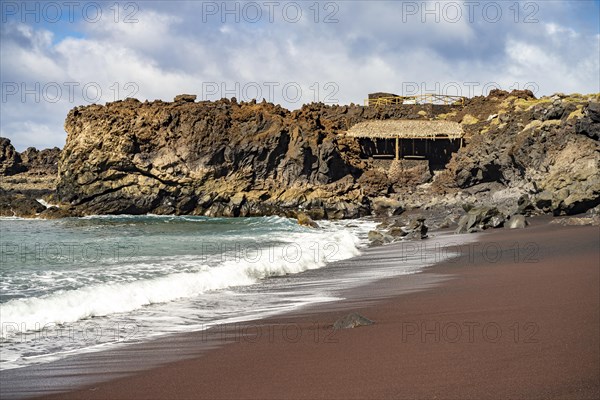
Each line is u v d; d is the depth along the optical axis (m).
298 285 18.55
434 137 77.44
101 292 14.99
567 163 45.62
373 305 14.08
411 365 8.95
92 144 62.34
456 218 46.59
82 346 11.12
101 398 8.19
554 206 38.31
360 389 8.04
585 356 8.95
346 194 66.06
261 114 66.94
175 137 64.12
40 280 18.14
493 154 65.31
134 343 11.30
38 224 50.22
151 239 34.78
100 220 55.97
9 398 8.29
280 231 43.00
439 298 14.33
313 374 8.80
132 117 63.53
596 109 46.03
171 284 16.72
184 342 11.30
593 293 13.36
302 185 65.75
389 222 50.47
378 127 79.56
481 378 8.22
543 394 7.59
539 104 64.75
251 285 18.66
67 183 63.03
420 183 75.94
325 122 76.94
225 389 8.35
